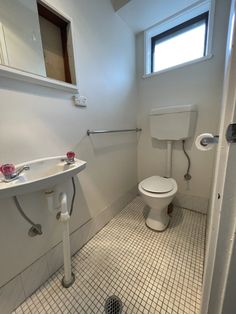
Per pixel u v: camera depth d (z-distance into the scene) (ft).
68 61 3.59
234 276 1.49
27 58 2.81
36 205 3.07
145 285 3.15
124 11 4.63
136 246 4.15
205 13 4.58
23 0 2.74
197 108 4.88
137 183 6.92
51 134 3.25
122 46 5.11
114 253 3.97
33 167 2.85
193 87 4.85
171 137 5.05
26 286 2.99
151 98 5.80
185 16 4.72
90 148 4.27
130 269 3.51
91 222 4.50
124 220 5.28
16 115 2.66
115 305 2.82
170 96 5.34
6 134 2.56
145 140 6.31
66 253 3.05
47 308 2.83
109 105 4.79
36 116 2.96
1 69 2.37
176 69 5.07
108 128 4.84
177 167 5.69
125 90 5.45
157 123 5.28
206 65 4.52
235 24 1.22
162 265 3.57
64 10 3.27
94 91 4.20
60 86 3.27
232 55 1.26
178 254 3.84
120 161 5.60
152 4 4.37
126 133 5.79
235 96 1.24
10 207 2.68
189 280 3.21
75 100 3.67
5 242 2.66
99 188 4.73
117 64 4.95
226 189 1.40
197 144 2.10
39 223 3.15
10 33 2.61
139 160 6.68
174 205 5.99
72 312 2.75
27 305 2.89
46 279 3.34
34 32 2.90
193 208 5.62
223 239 1.50
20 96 2.69
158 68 5.81
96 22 4.08
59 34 3.51
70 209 3.61
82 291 3.09
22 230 2.88
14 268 2.81
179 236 4.43
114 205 5.45
